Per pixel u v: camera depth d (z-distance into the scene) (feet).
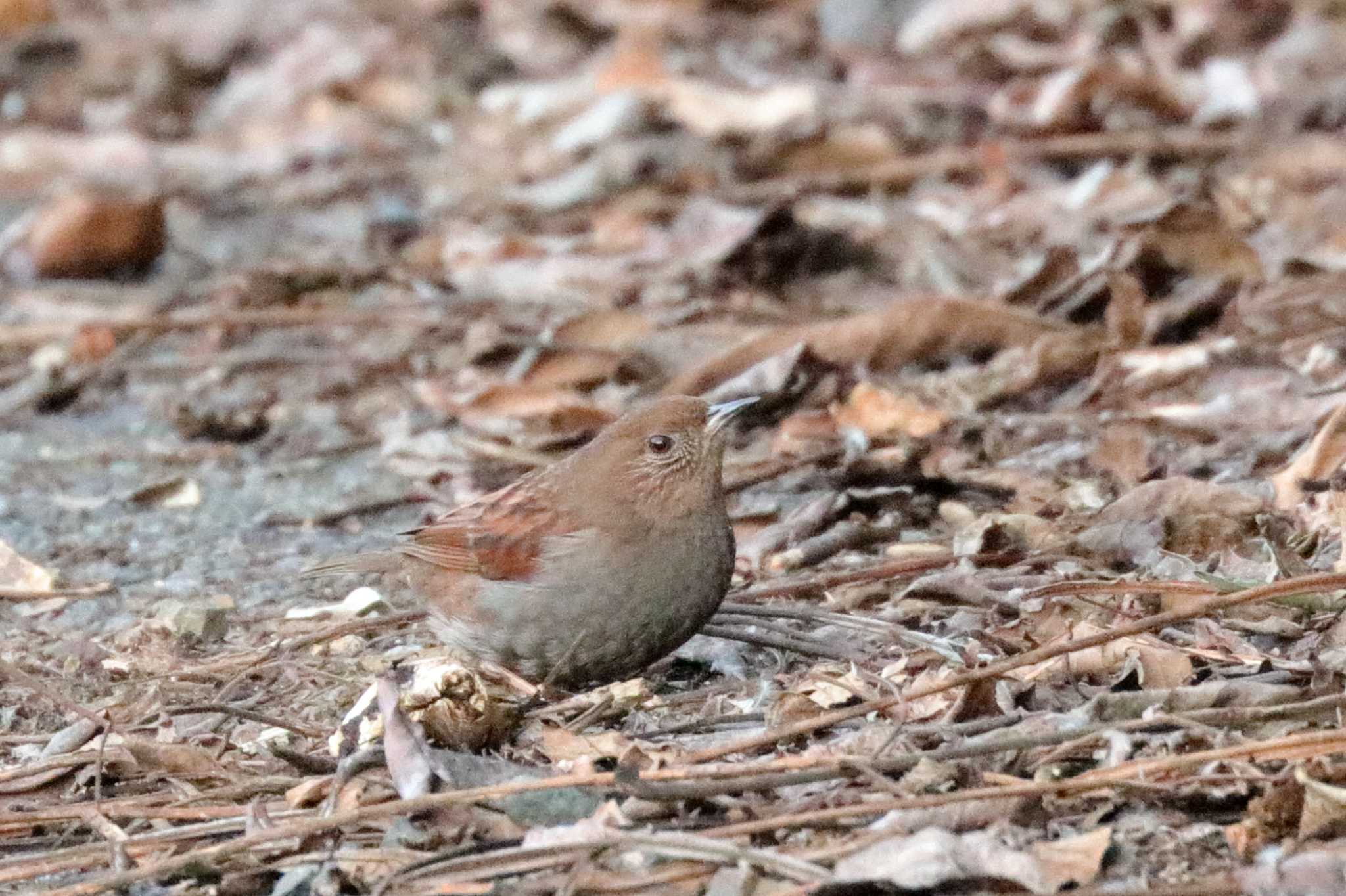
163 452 46.11
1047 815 23.61
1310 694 25.84
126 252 60.59
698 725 28.02
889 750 25.43
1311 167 54.13
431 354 50.08
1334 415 34.17
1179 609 27.45
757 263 52.29
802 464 38.68
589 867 23.06
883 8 71.26
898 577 32.91
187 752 27.63
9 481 44.78
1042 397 42.19
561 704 29.53
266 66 78.74
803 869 22.06
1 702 31.35
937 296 44.39
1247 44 64.34
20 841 25.98
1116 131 59.06
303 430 46.98
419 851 23.88
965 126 61.82
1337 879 21.54
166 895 23.77
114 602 36.65
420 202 63.31
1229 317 43.37
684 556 29.04
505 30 77.41
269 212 64.90
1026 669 28.12
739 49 71.15
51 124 75.82
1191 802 23.81
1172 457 37.68
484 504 30.25
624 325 45.91
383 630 33.58
